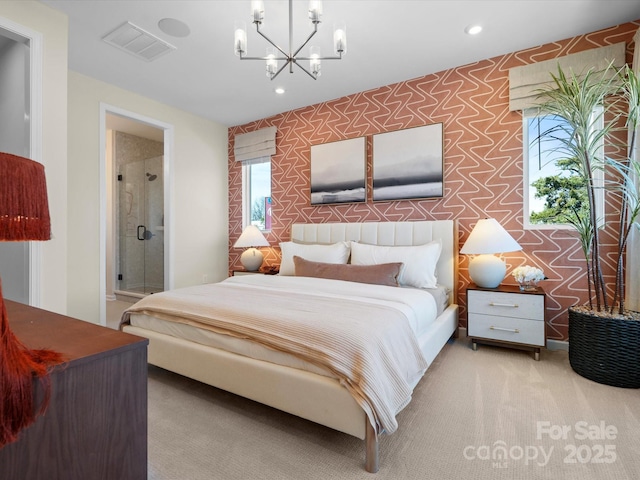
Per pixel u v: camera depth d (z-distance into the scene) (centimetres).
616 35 244
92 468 85
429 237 304
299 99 376
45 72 220
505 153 284
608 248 248
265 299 202
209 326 180
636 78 200
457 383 205
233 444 146
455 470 129
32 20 214
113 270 509
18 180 71
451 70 307
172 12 227
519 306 246
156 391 197
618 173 242
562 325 263
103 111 328
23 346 77
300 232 381
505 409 174
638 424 160
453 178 307
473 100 297
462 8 223
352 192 360
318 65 210
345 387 133
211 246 446
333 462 134
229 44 265
